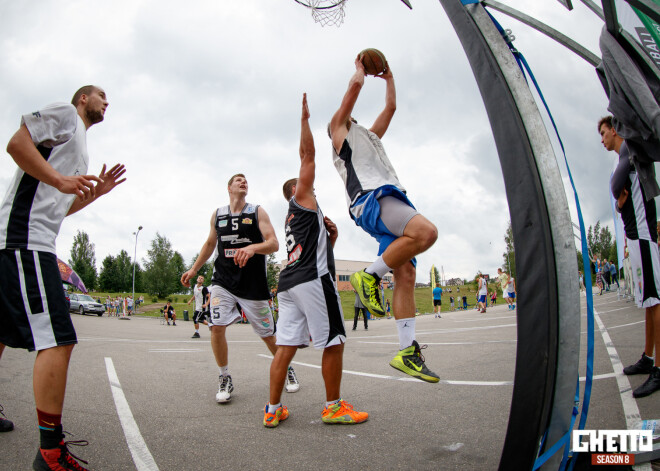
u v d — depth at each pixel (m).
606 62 1.90
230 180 3.71
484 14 1.55
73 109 2.26
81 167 2.33
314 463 2.02
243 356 5.91
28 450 2.21
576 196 1.58
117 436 2.44
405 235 2.16
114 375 4.30
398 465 1.95
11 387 3.73
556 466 1.35
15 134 1.97
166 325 20.62
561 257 1.31
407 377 3.90
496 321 10.32
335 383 2.69
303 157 2.94
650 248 2.81
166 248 62.34
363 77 2.53
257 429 2.58
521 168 1.33
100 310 32.56
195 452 2.19
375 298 2.25
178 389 3.69
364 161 2.45
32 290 1.96
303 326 2.80
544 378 1.24
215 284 3.51
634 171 2.93
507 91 1.40
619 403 2.54
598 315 7.08
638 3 1.43
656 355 2.71
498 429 2.34
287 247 2.98
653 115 1.73
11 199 2.05
